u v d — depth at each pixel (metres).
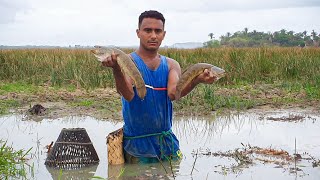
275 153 2.38
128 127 2.28
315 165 2.16
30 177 2.02
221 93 5.02
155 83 2.23
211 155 2.40
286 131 3.06
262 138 2.84
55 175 2.07
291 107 4.18
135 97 2.21
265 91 5.19
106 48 1.86
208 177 2.00
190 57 7.62
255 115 3.80
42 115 3.82
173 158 2.31
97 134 2.98
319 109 4.04
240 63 6.63
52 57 8.08
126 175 2.06
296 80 6.04
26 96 4.93
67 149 2.25
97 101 4.57
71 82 6.11
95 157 2.30
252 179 1.95
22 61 7.44
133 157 2.27
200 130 3.16
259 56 6.87
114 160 2.25
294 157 2.31
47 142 2.72
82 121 3.53
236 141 2.76
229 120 3.57
